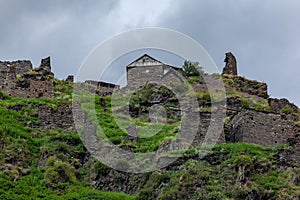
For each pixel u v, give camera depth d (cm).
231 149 8219
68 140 8919
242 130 8819
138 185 7888
